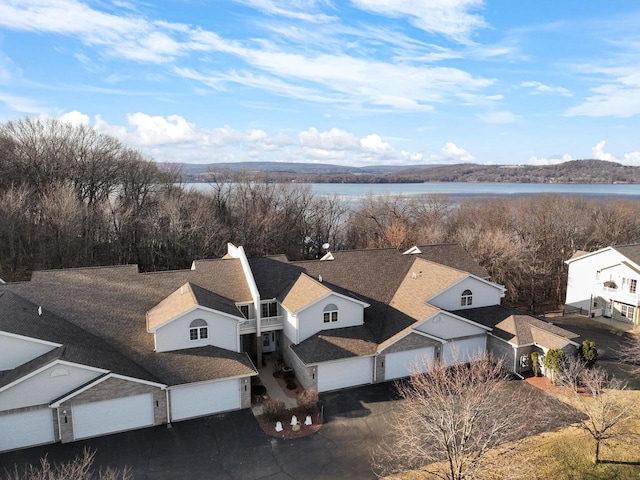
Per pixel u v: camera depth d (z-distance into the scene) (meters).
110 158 71.12
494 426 20.42
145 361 28.06
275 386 31.81
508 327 35.22
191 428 26.58
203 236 62.72
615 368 34.59
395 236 68.06
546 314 50.41
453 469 20.25
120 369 26.11
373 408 28.84
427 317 33.31
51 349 26.09
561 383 29.88
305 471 22.66
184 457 23.72
